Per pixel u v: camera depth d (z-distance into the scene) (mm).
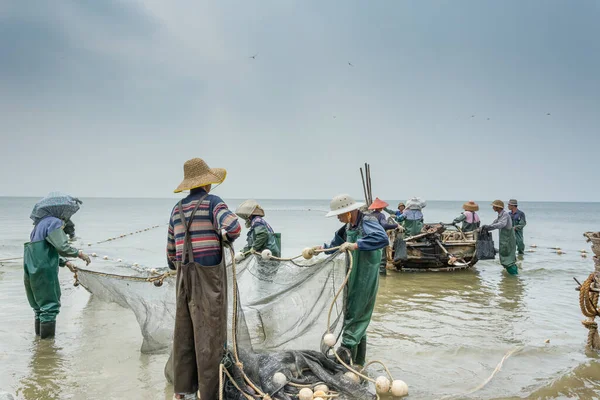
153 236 22797
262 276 5316
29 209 69125
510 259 11320
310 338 4980
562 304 8219
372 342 6004
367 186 7414
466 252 12039
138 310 5477
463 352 5574
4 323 6645
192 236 3889
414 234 13453
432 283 10383
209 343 3799
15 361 5211
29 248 5859
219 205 3939
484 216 65688
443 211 90188
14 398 4121
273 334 5121
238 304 4359
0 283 9500
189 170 4121
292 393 4039
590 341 5668
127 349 5656
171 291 5434
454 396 4344
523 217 15711
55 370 4961
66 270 10789
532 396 4359
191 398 4168
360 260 4840
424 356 5465
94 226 31281
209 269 3820
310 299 5020
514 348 5703
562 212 107000
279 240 7625
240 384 3982
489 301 8484
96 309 7363
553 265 13117
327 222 39969
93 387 4539
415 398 4301
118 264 11539
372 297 4910
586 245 19812
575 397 4348
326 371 4363
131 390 4473
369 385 4617
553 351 5586
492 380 4738
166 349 5371
